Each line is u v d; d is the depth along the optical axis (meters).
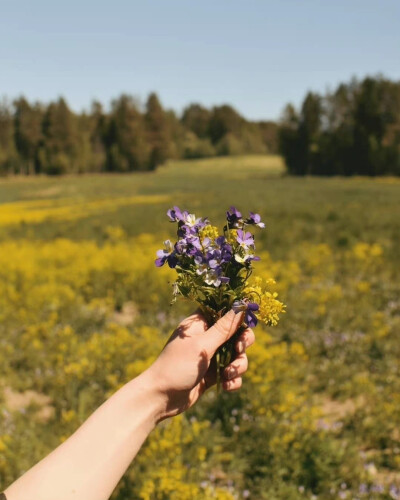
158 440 4.94
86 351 7.36
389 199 37.88
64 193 63.41
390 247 15.76
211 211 28.98
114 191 62.25
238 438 5.34
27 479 1.02
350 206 30.80
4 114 112.38
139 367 6.32
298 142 90.88
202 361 1.25
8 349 7.73
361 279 11.93
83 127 123.44
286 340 8.27
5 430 5.59
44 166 109.94
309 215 25.14
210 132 164.25
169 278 11.08
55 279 11.59
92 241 19.02
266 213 26.59
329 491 4.61
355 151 82.88
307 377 7.02
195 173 111.12
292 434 4.98
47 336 8.49
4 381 6.88
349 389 6.49
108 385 6.58
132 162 116.06
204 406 5.85
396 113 81.56
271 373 6.17
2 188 75.31
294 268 12.62
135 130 114.81
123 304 10.27
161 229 22.09
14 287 10.95
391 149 80.69
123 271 11.32
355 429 5.57
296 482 4.71
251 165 127.62
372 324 8.66
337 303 9.87
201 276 1.40
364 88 81.62
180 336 1.29
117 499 4.33
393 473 4.97
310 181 73.69
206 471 4.91
